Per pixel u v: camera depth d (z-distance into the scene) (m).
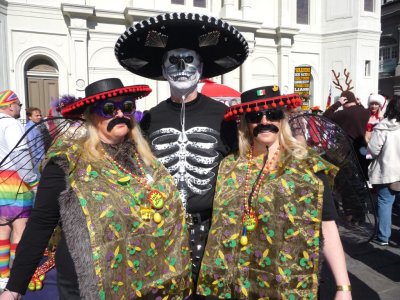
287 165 1.56
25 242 1.38
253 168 1.67
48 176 1.40
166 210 1.57
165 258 1.55
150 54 2.12
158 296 1.51
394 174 3.59
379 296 2.81
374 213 2.11
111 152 1.56
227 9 14.07
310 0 16.27
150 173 1.62
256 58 15.41
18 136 2.95
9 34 11.27
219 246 1.62
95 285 1.31
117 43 1.94
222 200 1.65
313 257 1.46
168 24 1.76
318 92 16.81
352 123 4.64
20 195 2.60
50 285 2.15
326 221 1.50
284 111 1.65
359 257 3.54
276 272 1.48
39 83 12.05
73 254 1.33
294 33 15.33
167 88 13.26
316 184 1.47
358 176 2.00
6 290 1.36
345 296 1.45
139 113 4.43
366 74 16.11
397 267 3.31
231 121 1.96
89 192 1.37
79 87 12.16
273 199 1.52
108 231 1.36
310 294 1.46
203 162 1.86
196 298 1.81
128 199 1.46
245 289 1.57
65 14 11.84
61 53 11.99
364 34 15.67
